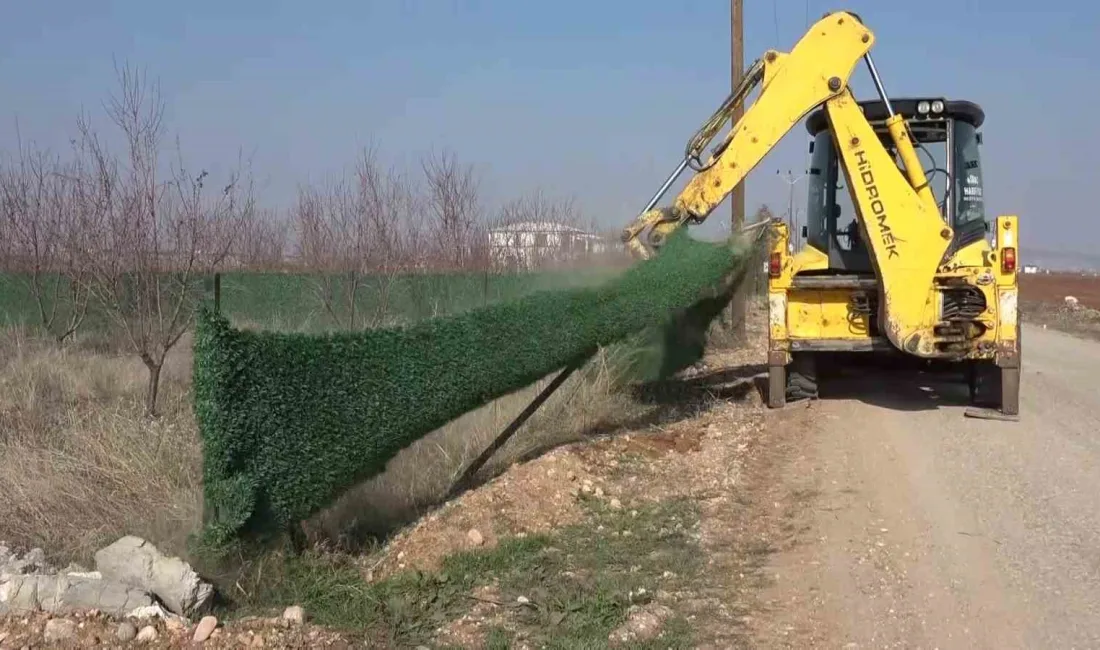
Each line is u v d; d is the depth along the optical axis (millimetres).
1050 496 7652
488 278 13258
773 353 11320
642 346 11500
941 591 5715
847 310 11188
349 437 5914
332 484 5828
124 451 6918
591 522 7023
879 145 10438
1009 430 10141
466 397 6949
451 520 6688
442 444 7766
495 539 6508
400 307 13266
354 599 5473
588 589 5680
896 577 5949
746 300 18375
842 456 9031
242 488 5293
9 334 12227
